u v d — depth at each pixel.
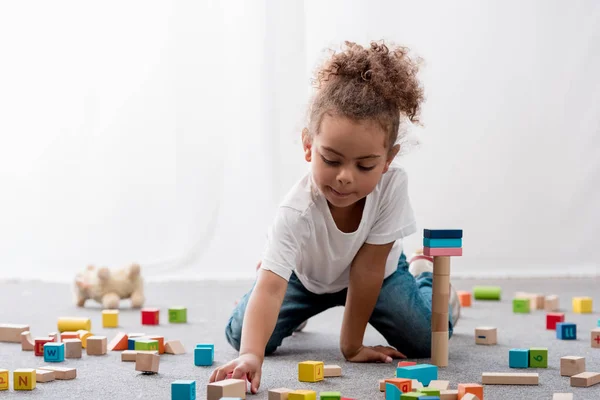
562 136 3.33
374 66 1.32
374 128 1.27
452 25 3.30
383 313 1.62
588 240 3.34
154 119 3.26
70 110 3.23
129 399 1.22
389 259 1.62
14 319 2.14
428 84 3.30
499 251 3.33
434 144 3.32
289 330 1.67
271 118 3.27
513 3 3.31
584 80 3.32
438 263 1.48
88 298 2.41
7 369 1.46
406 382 1.18
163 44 3.25
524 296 2.47
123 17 3.24
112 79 3.24
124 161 3.25
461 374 1.42
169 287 2.94
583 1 3.31
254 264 3.28
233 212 3.29
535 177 3.33
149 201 3.26
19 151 3.21
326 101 1.29
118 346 1.66
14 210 3.21
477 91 3.31
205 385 1.32
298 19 3.27
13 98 3.21
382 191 1.48
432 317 1.50
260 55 3.28
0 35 3.20
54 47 3.22
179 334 1.91
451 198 3.32
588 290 2.84
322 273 1.57
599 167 3.33
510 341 1.80
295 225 1.43
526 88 3.31
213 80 3.27
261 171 3.29
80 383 1.34
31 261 3.21
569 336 1.83
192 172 3.27
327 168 1.30
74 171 3.23
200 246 3.26
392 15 3.27
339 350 1.70
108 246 3.24
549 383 1.34
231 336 1.66
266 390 1.29
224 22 3.28
